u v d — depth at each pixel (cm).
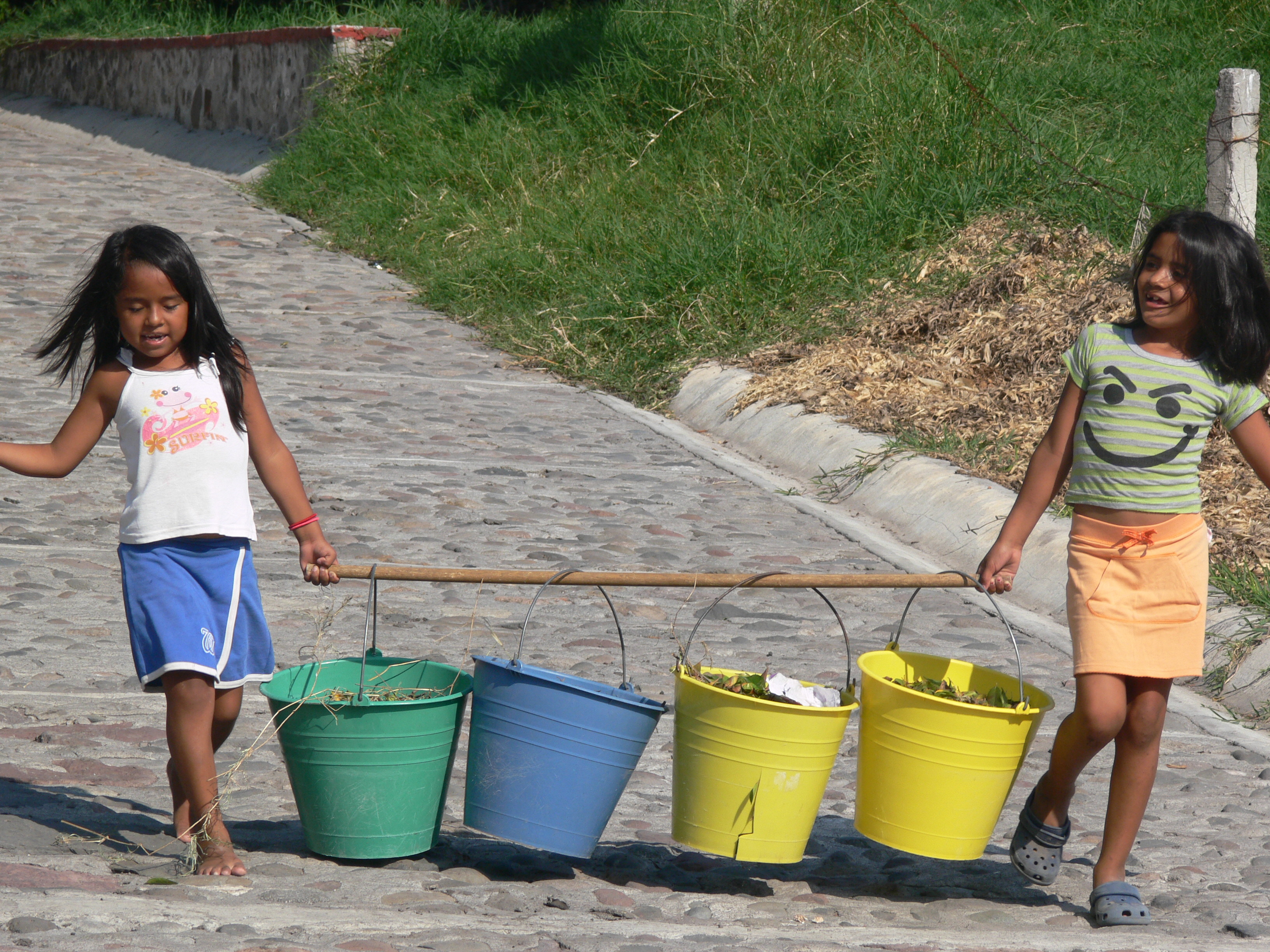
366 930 1116
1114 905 1294
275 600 2211
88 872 1227
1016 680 1400
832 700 1333
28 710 1698
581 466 3228
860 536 2778
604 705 1292
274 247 5312
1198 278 1283
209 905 1159
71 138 8081
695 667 1377
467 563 2448
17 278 4509
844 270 4162
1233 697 2023
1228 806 1639
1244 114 3133
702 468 3300
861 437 3195
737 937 1173
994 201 4241
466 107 6000
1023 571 2511
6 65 9488
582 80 5772
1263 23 5288
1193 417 1296
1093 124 4650
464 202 5288
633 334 4172
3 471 2806
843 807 1638
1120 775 1322
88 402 1285
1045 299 3641
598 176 5088
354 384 3788
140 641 1259
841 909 1307
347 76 6269
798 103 4912
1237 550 2388
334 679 1372
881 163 4441
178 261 1258
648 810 1587
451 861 1380
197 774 1260
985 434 3083
